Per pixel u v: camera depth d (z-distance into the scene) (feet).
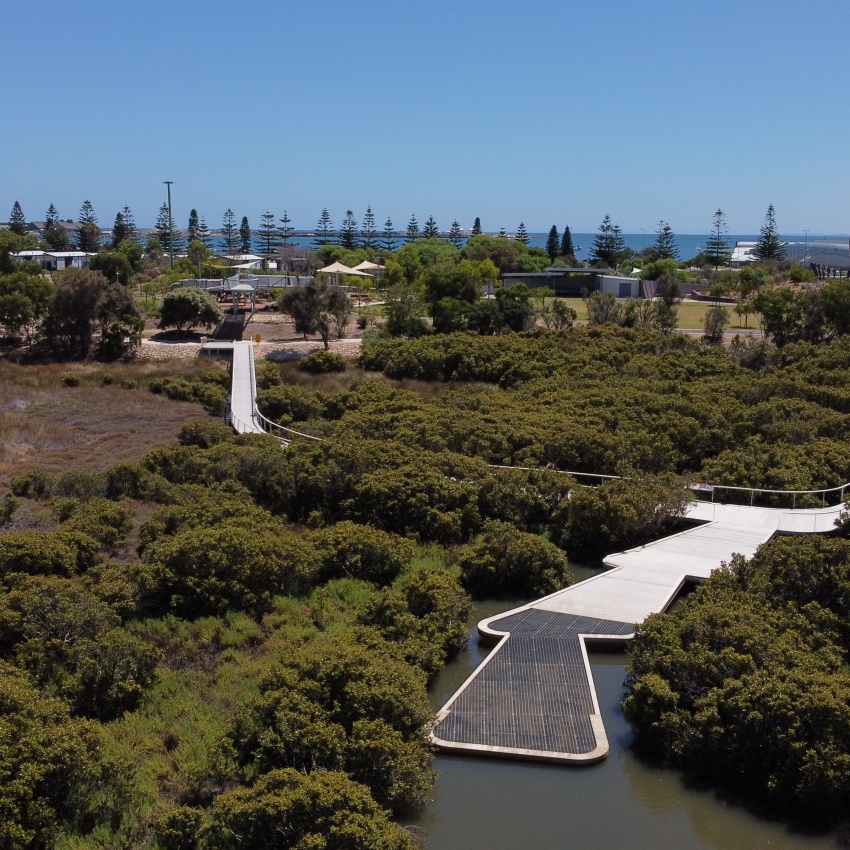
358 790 34.24
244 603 56.49
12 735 36.09
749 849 36.06
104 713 43.83
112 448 101.19
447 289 204.74
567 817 37.86
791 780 38.01
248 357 148.46
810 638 48.85
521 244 376.48
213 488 78.84
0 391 130.41
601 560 70.28
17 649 46.03
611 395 110.83
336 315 175.22
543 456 90.33
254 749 39.70
